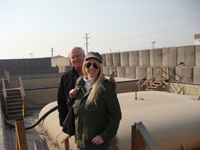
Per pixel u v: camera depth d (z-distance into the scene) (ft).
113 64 91.30
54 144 17.56
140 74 72.18
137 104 19.34
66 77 9.80
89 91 7.30
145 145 7.57
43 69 113.70
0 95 33.01
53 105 23.29
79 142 7.52
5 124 25.90
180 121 15.28
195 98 21.21
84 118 7.21
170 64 61.87
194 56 54.65
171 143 13.66
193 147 14.76
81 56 9.52
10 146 18.98
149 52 70.28
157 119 15.17
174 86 41.39
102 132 7.13
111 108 7.14
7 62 106.63
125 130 13.28
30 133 21.91
